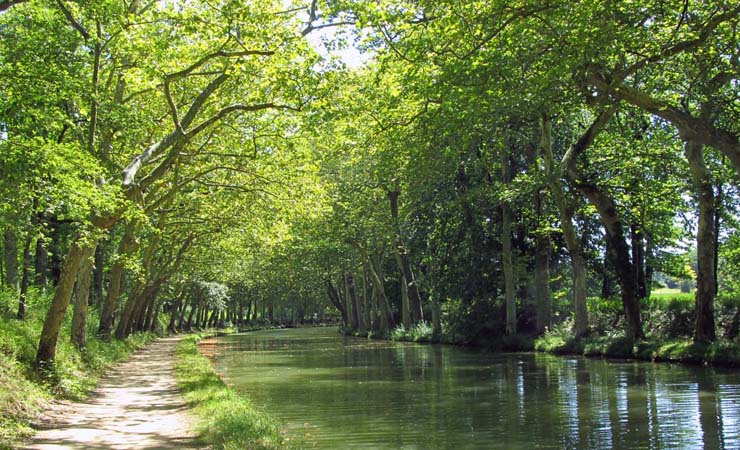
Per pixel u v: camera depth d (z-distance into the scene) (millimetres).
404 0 15195
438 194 30047
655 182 27797
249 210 28844
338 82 17047
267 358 35312
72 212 13258
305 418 15164
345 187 44125
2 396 12211
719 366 21484
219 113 17312
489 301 39344
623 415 14312
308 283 85000
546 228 32969
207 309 86562
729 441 11570
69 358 19719
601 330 31312
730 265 41531
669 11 15211
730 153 16906
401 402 17359
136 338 44656
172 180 25906
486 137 15641
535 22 14414
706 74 19031
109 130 18875
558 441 12062
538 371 23375
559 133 32250
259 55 15789
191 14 14898
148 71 16250
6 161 11734
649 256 41000
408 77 14961
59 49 16062
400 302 61062
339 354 36781
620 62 15961
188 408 14742
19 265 30688
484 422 14109
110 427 12133
